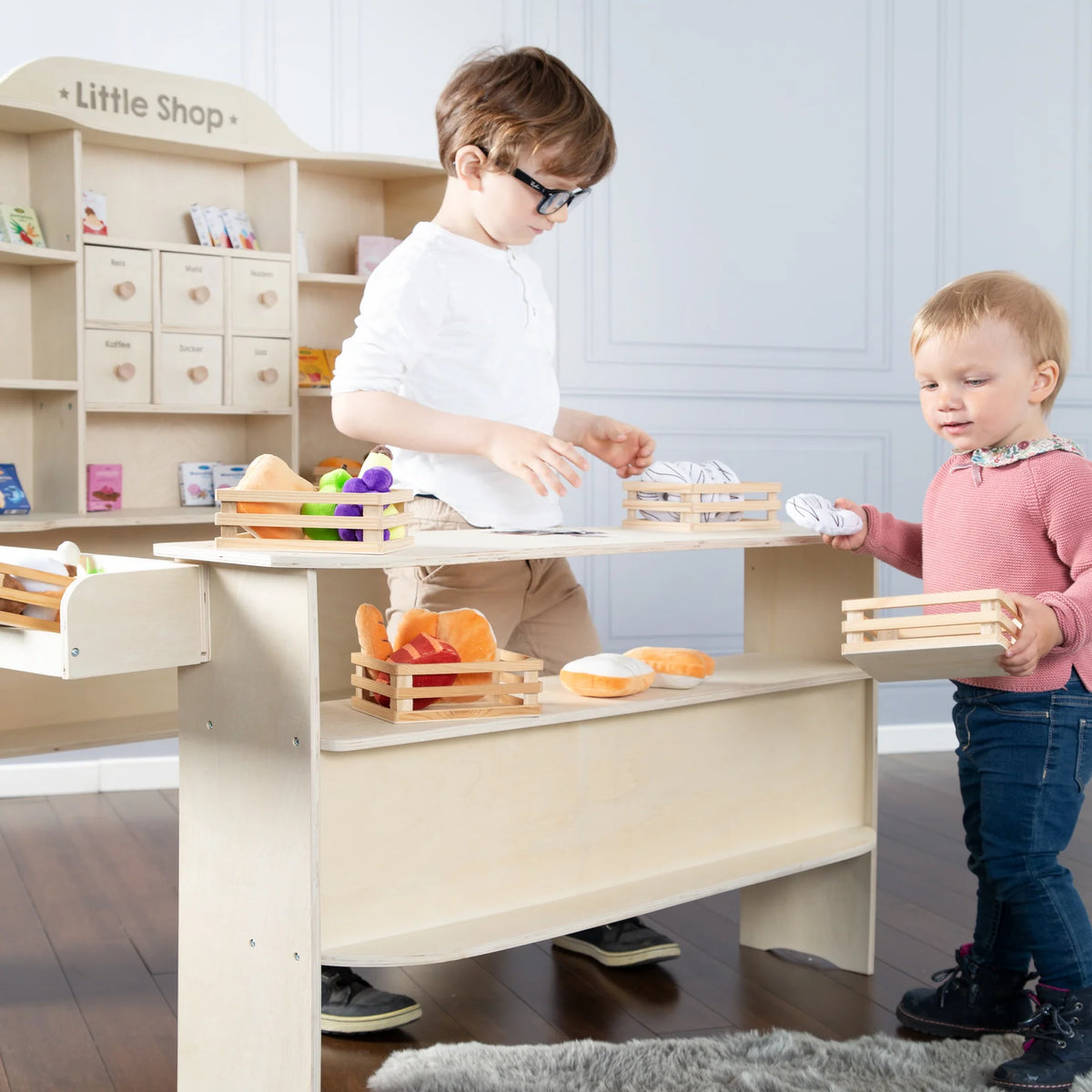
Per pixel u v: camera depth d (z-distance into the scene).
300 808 1.41
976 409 1.70
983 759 1.73
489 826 1.61
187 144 2.84
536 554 1.53
